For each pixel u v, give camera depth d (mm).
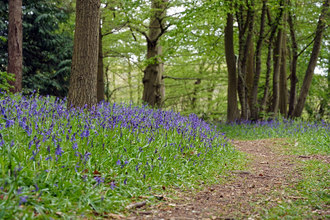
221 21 15602
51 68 20391
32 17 19594
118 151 5359
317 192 4797
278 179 6113
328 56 24391
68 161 4262
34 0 19328
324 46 22766
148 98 20406
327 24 18500
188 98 35000
